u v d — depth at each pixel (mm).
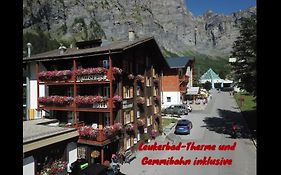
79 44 31078
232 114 47125
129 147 25000
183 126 32656
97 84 24625
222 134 32219
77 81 24062
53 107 25500
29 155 15734
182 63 61781
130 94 25703
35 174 16250
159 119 33156
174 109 47812
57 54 27234
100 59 24125
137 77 26797
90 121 25031
